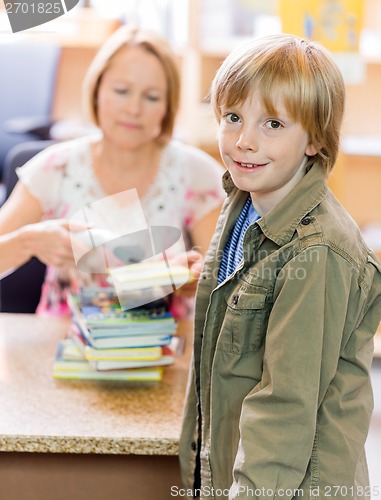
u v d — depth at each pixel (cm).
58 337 186
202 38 379
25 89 408
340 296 116
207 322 131
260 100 117
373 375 273
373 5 399
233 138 121
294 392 113
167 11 372
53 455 145
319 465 117
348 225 123
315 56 120
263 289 122
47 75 409
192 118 365
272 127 119
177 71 208
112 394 157
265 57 117
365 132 392
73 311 174
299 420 113
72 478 146
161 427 144
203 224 226
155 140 219
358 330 124
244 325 124
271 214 123
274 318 118
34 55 409
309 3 239
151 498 148
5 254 184
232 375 125
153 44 203
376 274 124
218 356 126
